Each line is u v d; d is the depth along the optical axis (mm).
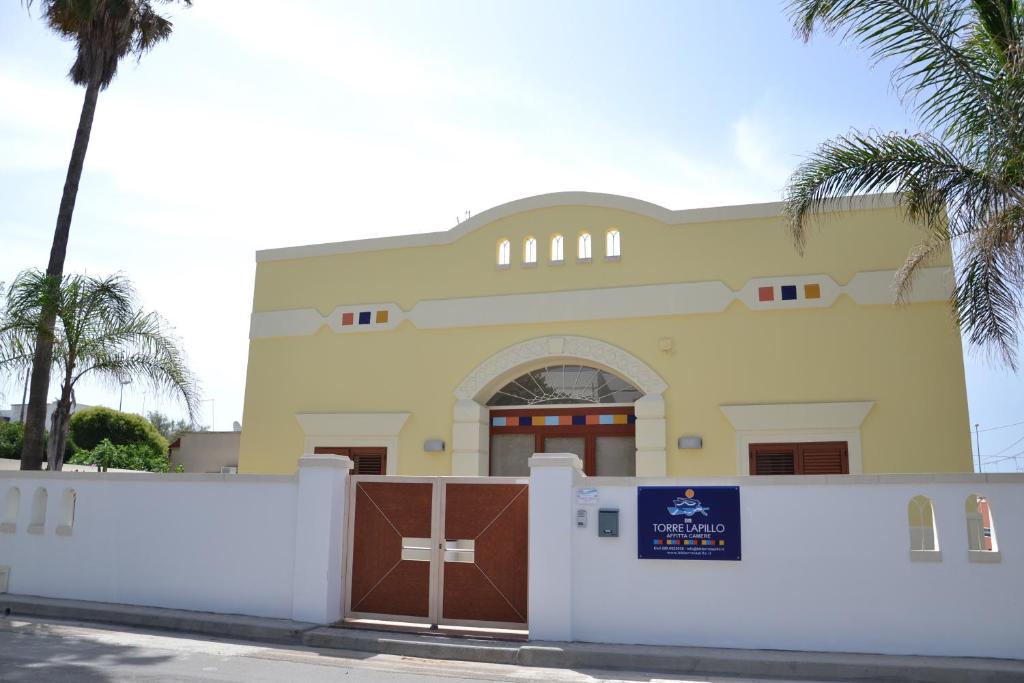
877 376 13070
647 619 8992
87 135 15391
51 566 11453
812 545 8758
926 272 13148
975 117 9141
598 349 14289
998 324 9555
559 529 9281
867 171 9852
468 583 9766
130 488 11203
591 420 14641
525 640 9133
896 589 8508
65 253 14953
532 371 15039
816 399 13219
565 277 14711
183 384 14867
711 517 8984
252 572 10375
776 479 8938
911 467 12719
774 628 8703
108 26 15062
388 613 9953
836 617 8594
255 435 15898
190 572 10656
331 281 16078
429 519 10023
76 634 9516
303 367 15906
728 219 14109
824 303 13453
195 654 8547
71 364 14156
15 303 13797
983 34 9211
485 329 14977
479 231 15367
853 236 13539
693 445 13453
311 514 10109
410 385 15172
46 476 11797
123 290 14438
